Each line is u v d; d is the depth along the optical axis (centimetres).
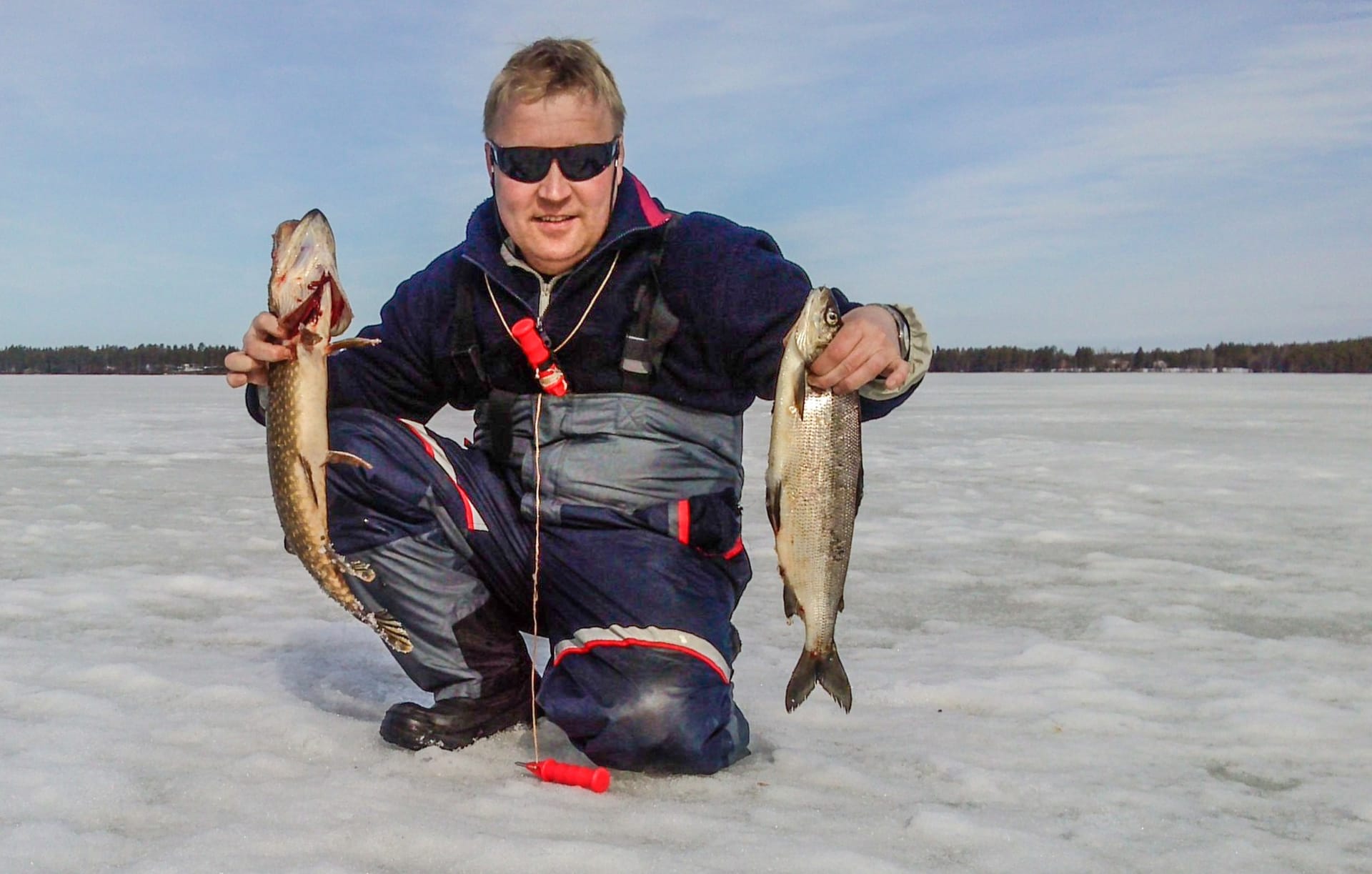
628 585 250
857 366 219
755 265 254
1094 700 319
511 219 259
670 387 264
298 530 238
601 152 253
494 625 275
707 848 208
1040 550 600
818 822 224
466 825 215
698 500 264
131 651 363
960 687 328
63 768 240
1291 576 527
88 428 1680
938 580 513
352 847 204
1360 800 244
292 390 233
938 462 1152
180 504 774
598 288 260
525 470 271
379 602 268
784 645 391
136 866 193
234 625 407
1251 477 995
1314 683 339
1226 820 231
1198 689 333
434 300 280
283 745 267
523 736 275
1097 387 4512
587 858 200
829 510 231
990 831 219
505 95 253
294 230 233
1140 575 528
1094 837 221
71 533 630
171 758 253
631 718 240
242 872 191
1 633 388
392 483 262
